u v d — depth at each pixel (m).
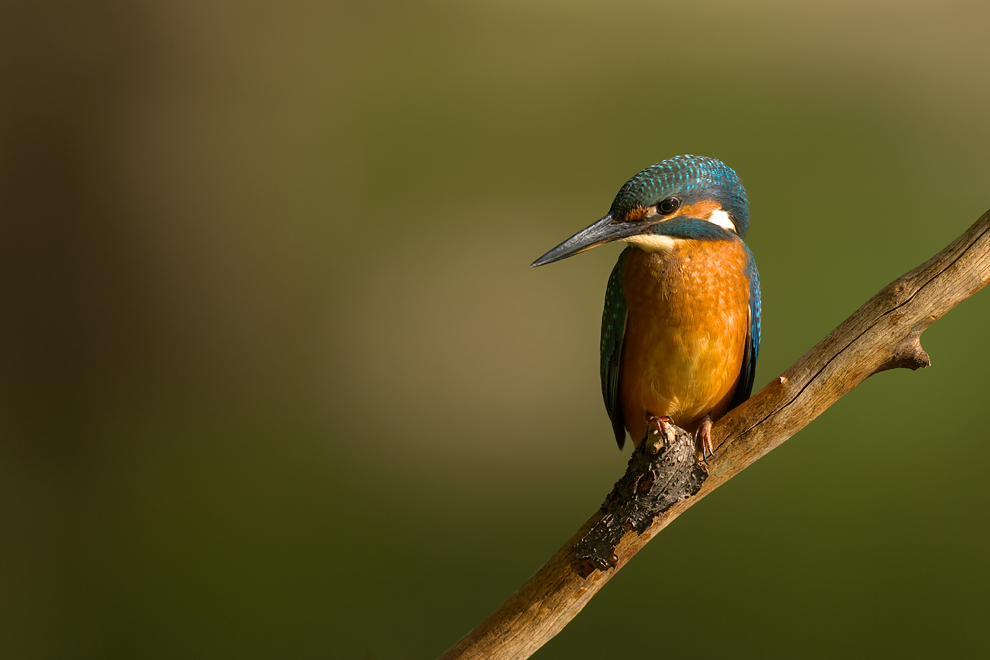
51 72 6.98
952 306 5.25
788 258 8.62
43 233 7.25
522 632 5.27
